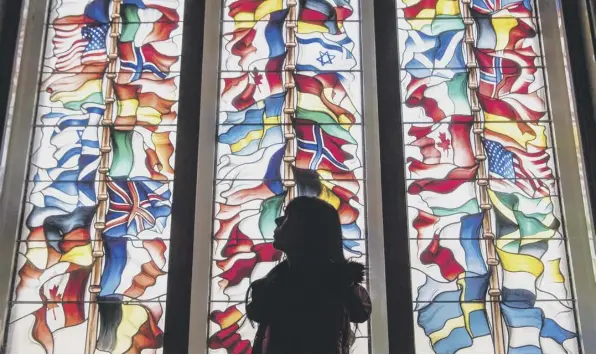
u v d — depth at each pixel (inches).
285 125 136.3
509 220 131.1
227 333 124.1
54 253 128.5
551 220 131.3
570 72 137.2
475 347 124.0
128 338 124.1
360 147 135.0
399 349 122.5
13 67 135.7
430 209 131.3
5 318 124.3
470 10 144.6
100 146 135.3
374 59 140.0
